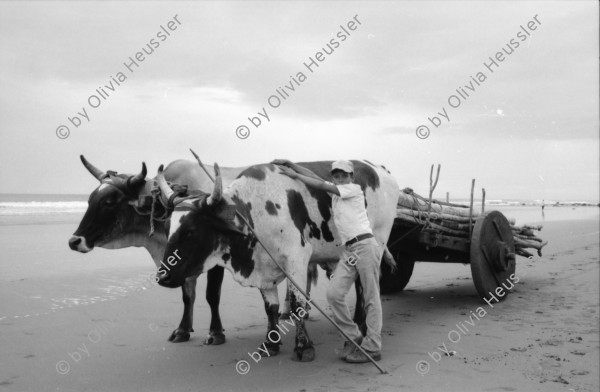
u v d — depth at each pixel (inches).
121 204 241.6
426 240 296.8
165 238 250.8
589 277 409.7
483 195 328.2
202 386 186.5
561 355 220.7
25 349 222.4
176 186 216.2
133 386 185.8
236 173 251.9
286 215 218.5
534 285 378.0
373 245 213.2
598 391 183.2
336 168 215.8
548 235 844.6
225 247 209.8
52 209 1487.5
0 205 1753.2
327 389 183.6
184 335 237.1
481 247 310.5
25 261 474.9
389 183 263.1
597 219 1535.4
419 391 182.4
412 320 281.0
